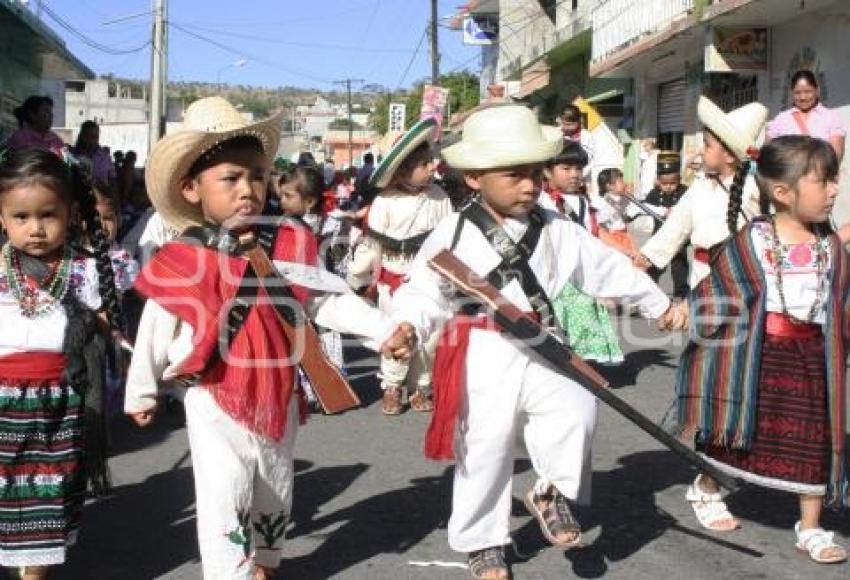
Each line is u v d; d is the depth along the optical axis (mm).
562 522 4234
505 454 3936
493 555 4023
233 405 3553
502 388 3854
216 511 3553
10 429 3654
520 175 3805
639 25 19688
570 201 7180
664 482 5418
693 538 4594
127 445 6344
